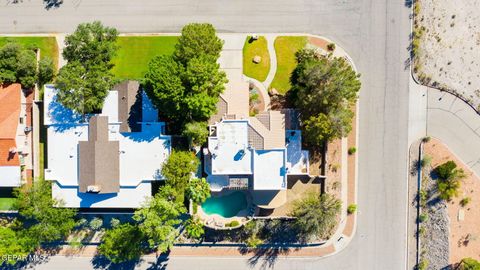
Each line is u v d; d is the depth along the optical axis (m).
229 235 62.75
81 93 56.19
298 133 59.44
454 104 61.50
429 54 61.16
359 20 61.12
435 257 62.66
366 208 62.34
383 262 62.72
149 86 55.19
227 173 56.97
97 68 57.25
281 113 58.16
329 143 61.50
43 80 61.12
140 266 63.50
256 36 61.00
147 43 61.75
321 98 54.88
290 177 61.53
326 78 54.47
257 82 61.50
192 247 63.22
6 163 58.31
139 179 58.91
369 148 61.94
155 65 53.50
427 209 62.28
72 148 58.84
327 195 59.12
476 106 61.31
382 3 61.06
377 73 61.44
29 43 62.03
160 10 61.53
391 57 61.38
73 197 59.19
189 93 53.12
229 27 61.38
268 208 59.97
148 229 55.38
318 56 59.84
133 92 58.78
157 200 55.41
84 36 57.25
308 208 58.03
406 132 61.78
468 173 61.75
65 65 58.03
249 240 61.03
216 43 55.91
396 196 62.22
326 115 55.75
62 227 58.94
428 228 62.50
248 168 57.06
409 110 61.69
